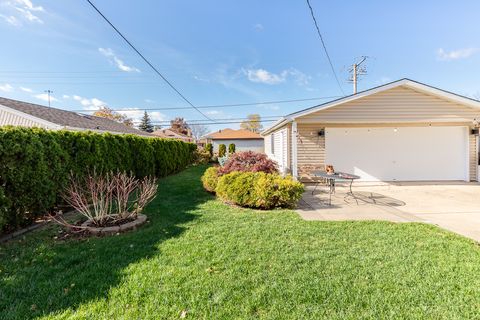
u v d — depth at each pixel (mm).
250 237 3662
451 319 1925
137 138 8930
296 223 4367
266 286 2373
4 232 3887
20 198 4004
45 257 3033
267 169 7105
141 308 2074
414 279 2475
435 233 3807
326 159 9680
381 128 9773
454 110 8453
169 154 12172
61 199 5145
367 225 4250
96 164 6281
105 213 4316
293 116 8625
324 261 2877
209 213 5066
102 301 2154
